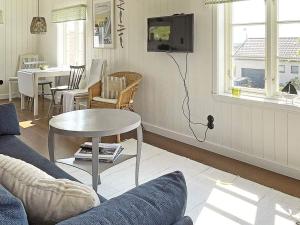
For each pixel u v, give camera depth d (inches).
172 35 145.9
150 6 162.1
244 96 127.4
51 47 264.4
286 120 112.9
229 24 131.6
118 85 169.2
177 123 156.3
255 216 85.7
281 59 116.5
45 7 267.7
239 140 129.2
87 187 37.7
